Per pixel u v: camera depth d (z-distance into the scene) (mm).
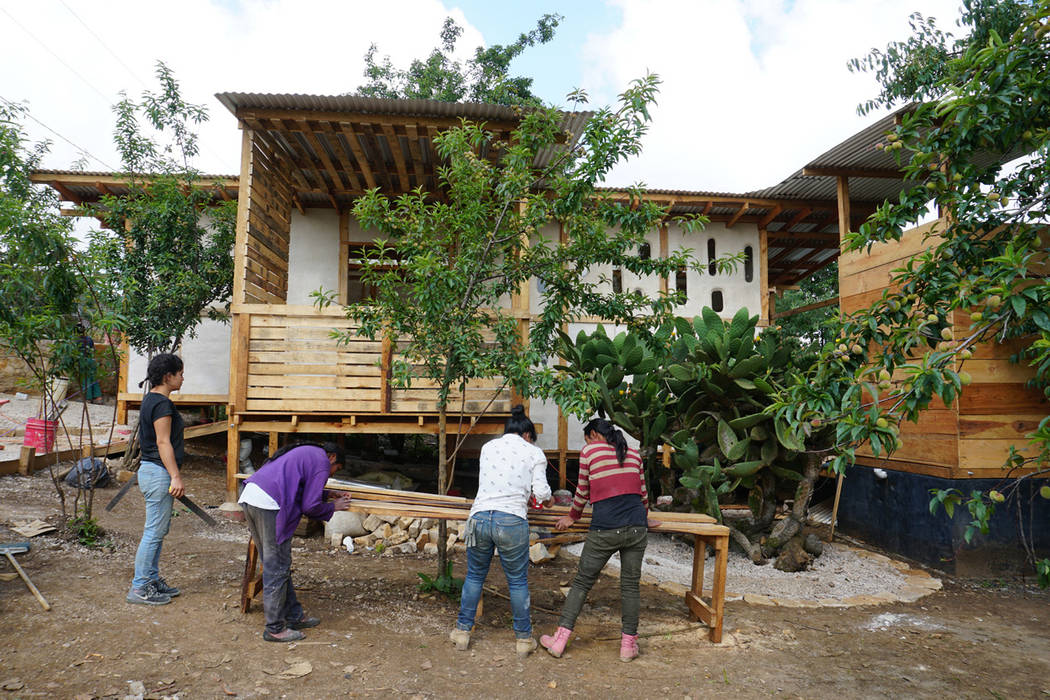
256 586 4301
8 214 4387
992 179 3578
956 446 6141
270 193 8773
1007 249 2920
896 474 6957
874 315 3447
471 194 4910
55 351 4965
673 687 3529
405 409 7637
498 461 3953
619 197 9188
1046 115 3305
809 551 6402
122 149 7840
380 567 5543
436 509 4277
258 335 7586
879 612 5082
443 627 4223
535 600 4977
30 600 3893
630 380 9477
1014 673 3955
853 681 3734
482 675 3543
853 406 3049
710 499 6094
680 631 4402
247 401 7523
